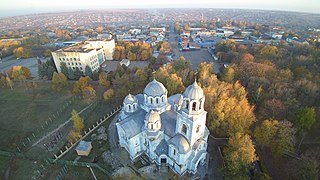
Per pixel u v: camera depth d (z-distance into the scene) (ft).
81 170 195.62
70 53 419.95
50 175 192.65
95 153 214.28
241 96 254.88
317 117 231.09
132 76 359.87
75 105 318.86
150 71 380.99
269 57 417.69
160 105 200.85
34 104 326.03
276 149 193.06
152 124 178.29
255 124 244.83
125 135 192.54
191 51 652.07
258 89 265.95
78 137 235.40
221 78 364.38
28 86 386.11
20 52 586.86
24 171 198.39
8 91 372.79
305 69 327.26
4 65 537.65
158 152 185.47
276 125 195.83
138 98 244.22
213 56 570.87
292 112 227.20
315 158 169.07
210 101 241.55
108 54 553.64
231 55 505.66
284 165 195.83
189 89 152.76
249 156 162.81
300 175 158.20
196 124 160.86
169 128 186.60
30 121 282.36
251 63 346.74
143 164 195.21
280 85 265.75
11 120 285.02
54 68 431.43
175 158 177.37
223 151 198.80
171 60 515.91
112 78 377.50
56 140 241.55
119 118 247.91
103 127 254.06
